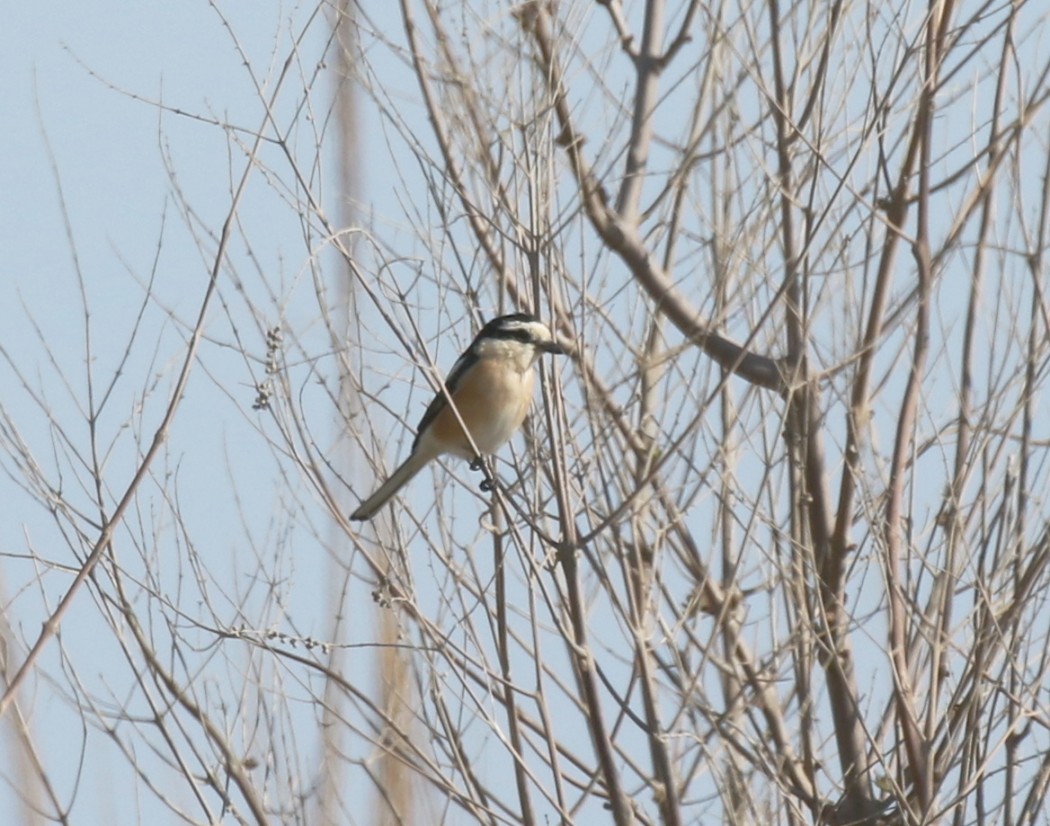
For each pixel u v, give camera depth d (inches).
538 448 438.6
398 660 434.9
